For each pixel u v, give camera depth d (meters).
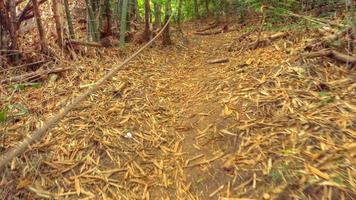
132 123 2.92
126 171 2.39
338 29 3.55
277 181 2.00
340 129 2.24
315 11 4.77
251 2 5.80
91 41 4.95
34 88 3.54
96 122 2.88
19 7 5.62
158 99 3.39
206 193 2.13
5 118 2.75
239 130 2.55
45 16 5.36
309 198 1.85
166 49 5.45
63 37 4.58
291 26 4.36
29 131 2.73
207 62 4.49
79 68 4.01
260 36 4.69
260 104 2.75
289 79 2.96
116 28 5.85
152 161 2.49
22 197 2.12
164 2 5.72
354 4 3.38
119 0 5.79
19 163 2.36
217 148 2.48
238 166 2.22
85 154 2.52
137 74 4.03
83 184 2.26
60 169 2.37
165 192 2.21
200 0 10.88
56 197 2.14
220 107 2.94
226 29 7.27
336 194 1.82
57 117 1.36
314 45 3.38
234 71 3.62
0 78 3.70
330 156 2.05
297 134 2.30
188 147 2.58
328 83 2.76
